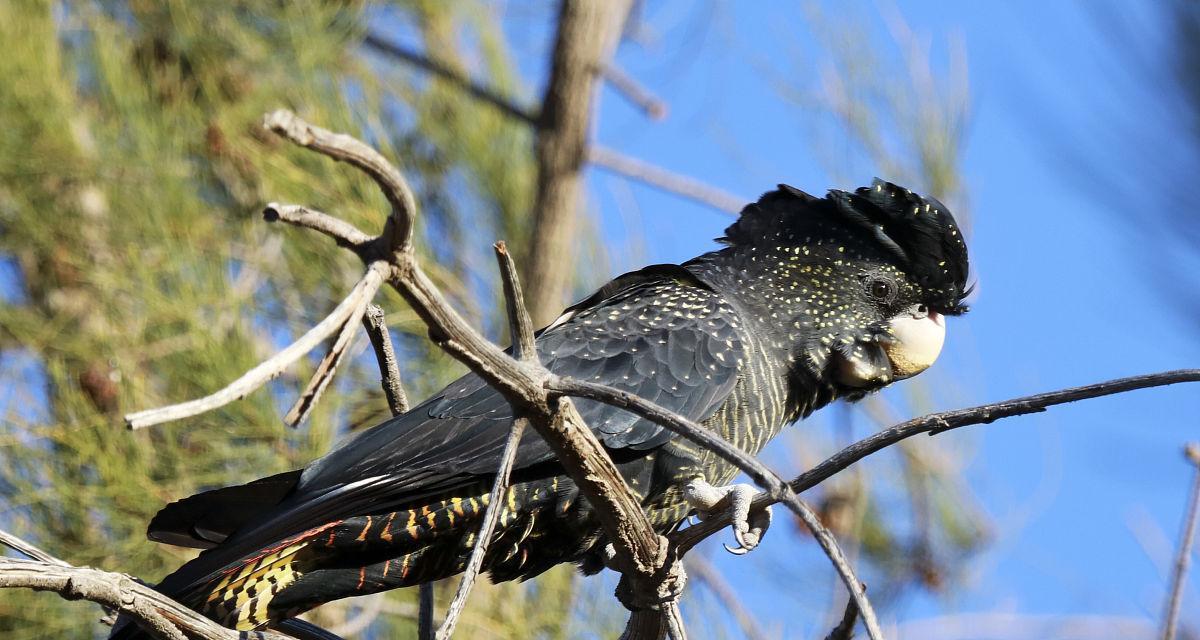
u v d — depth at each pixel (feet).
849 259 29.86
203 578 21.99
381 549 25.02
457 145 39.24
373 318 24.36
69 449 33.27
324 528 24.49
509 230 39.17
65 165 36.50
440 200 38.73
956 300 30.53
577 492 25.70
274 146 35.81
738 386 27.78
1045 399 18.97
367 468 24.27
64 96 37.58
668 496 26.94
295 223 15.30
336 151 14.66
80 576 19.51
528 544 26.61
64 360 35.09
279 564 24.52
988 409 19.25
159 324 34.45
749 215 30.63
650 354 26.99
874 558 36.99
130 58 39.70
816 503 36.94
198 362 33.04
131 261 35.29
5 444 33.04
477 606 33.88
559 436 19.19
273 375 14.14
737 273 29.81
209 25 38.50
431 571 25.70
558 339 26.96
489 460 25.02
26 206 36.68
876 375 29.84
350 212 35.06
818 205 30.40
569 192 39.27
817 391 29.86
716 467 27.22
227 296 34.68
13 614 32.50
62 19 39.96
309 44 37.50
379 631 34.83
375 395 34.04
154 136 36.83
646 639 24.40
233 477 32.71
